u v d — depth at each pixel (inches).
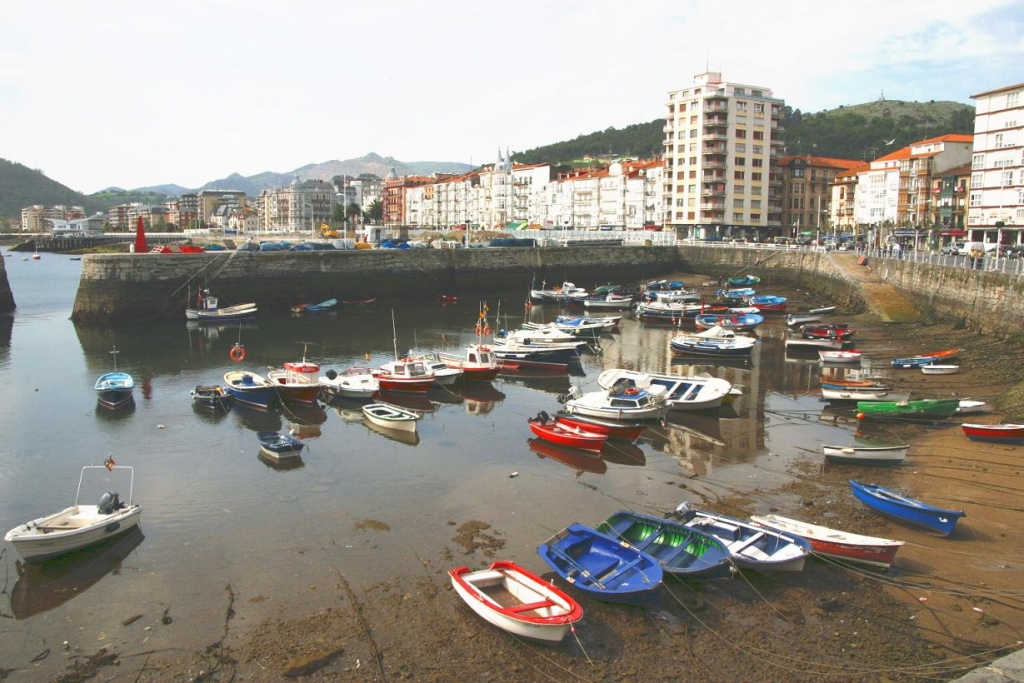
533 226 6515.8
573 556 845.2
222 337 2608.3
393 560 885.2
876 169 5196.9
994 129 3786.9
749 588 804.6
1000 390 1589.6
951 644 701.9
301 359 2194.9
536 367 2071.9
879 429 1411.2
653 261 4517.7
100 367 2078.0
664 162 5595.5
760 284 3937.0
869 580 818.2
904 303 2731.3
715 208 5211.6
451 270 3865.7
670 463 1244.5
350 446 1354.6
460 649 704.4
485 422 1530.5
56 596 815.7
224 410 1615.4
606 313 3334.2
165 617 770.8
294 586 828.0
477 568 861.2
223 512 1040.2
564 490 1116.5
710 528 901.2
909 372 1841.8
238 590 821.9
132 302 2957.7
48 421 1530.5
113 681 669.3
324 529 977.5
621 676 663.8
